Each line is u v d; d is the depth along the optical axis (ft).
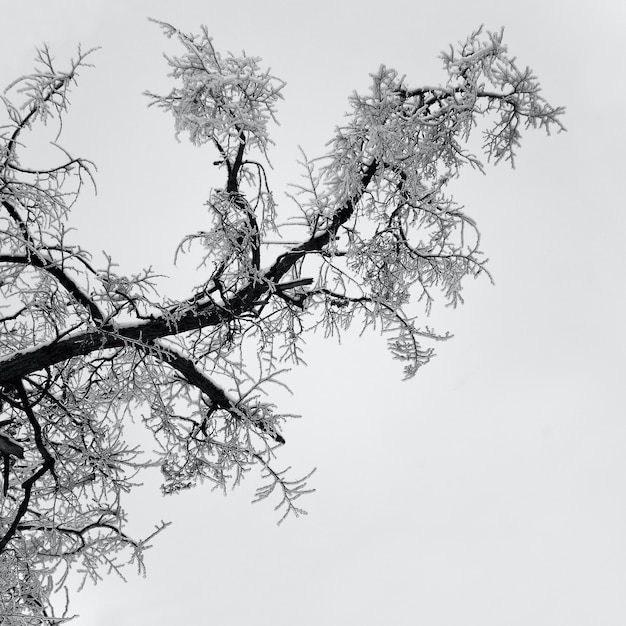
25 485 24.22
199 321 26.50
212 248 26.94
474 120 24.86
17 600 26.09
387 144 24.43
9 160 24.31
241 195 25.14
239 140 23.13
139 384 27.78
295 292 29.40
